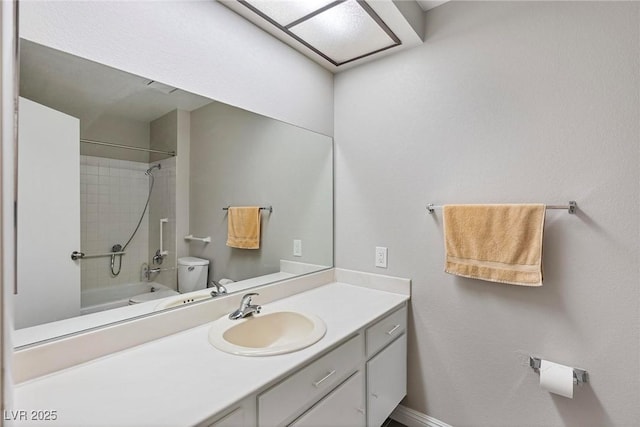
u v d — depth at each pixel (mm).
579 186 1314
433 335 1722
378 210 1920
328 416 1154
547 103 1386
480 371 1576
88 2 1048
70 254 1018
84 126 1053
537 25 1410
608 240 1259
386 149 1884
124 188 1161
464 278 1613
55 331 971
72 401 796
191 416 742
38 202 946
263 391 909
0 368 411
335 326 1312
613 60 1245
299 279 1848
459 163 1624
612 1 1248
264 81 1664
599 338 1279
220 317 1409
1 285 417
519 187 1456
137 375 924
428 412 1746
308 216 1944
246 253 1592
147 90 1211
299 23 1595
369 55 1890
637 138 1204
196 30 1361
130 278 1170
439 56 1693
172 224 1306
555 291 1370
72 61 1018
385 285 1882
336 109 2117
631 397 1224
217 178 1470
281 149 1763
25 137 918
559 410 1369
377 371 1476
